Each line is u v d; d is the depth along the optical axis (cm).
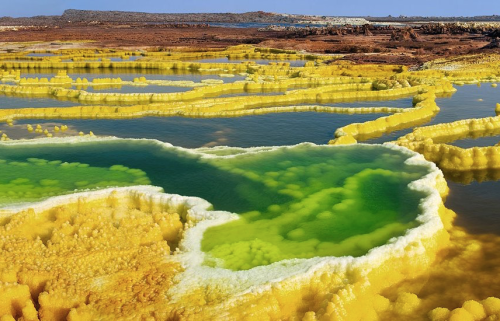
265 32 8706
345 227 817
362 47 4803
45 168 1140
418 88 2472
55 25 13175
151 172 1118
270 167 1123
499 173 1206
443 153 1266
